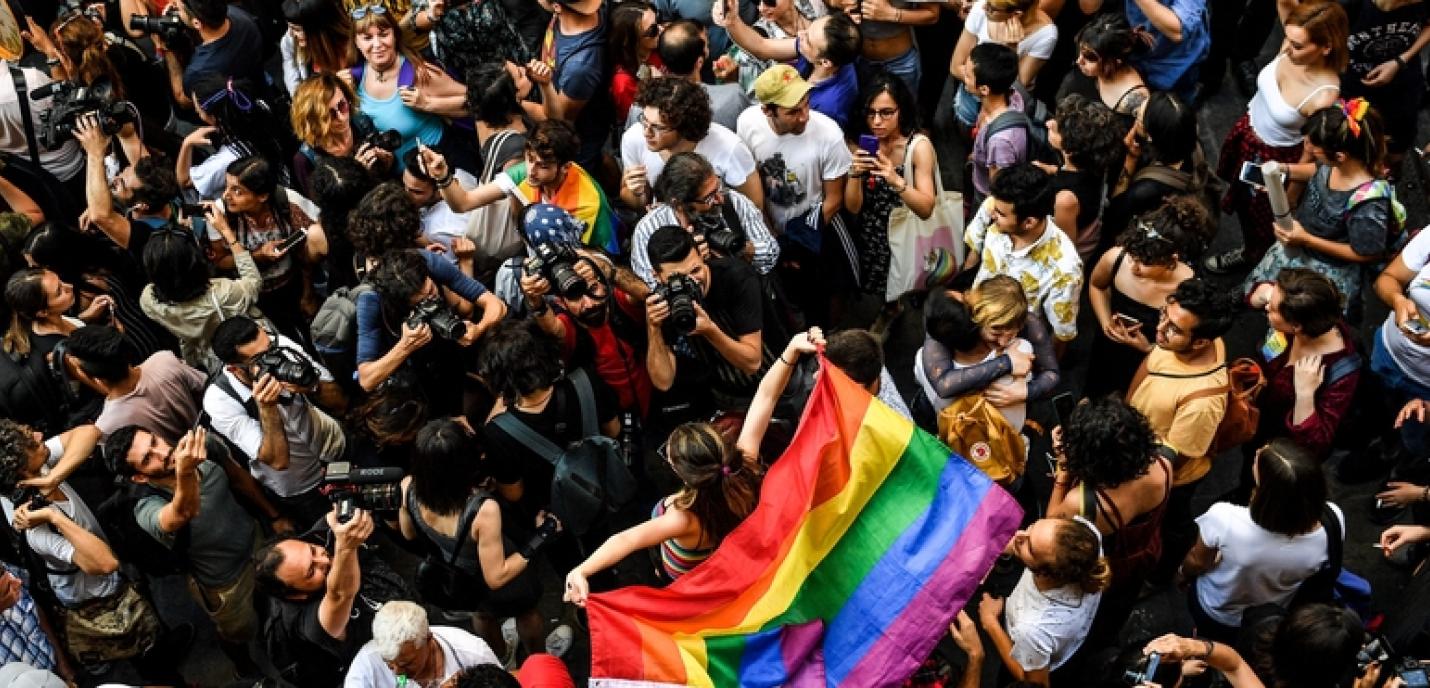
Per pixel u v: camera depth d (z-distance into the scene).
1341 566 5.34
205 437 5.73
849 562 4.82
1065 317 5.92
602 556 4.89
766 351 6.11
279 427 5.73
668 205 6.00
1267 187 6.12
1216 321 5.23
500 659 6.07
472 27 7.62
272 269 6.57
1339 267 6.20
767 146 6.44
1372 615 5.82
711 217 5.97
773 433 5.54
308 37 7.52
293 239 6.56
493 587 5.28
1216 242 7.82
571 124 7.30
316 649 5.16
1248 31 8.45
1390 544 5.40
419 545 5.36
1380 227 5.96
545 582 6.55
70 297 6.23
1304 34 6.42
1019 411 5.64
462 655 4.87
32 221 7.14
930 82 8.41
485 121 6.84
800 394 5.50
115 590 5.75
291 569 5.00
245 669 6.17
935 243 6.57
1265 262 6.48
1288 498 4.84
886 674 4.75
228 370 5.85
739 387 6.02
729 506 4.88
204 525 5.59
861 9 7.42
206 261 6.28
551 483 5.45
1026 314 5.51
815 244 6.72
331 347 6.09
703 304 5.62
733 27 7.27
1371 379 6.11
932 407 5.86
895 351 7.43
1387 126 7.34
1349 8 7.03
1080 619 4.84
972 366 5.55
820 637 4.79
